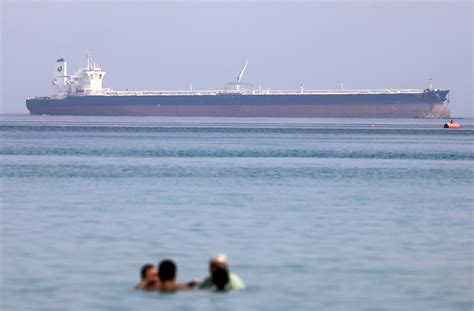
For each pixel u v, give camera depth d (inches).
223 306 3026.6
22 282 3358.8
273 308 2999.5
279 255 4005.9
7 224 5012.3
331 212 5821.9
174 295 3179.1
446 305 3058.6
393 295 3201.3
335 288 3309.5
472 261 3897.6
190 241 4389.8
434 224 5206.7
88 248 4148.6
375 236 4658.0
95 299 3105.3
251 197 6850.4
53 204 6161.4
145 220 5236.2
